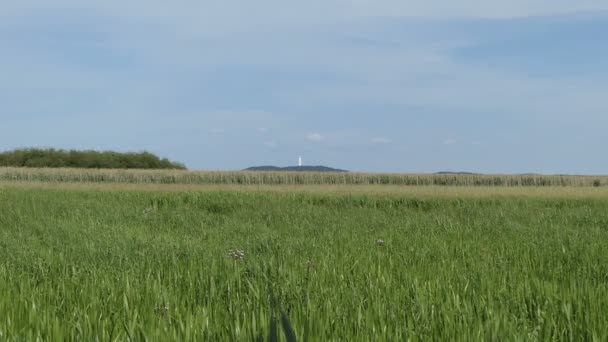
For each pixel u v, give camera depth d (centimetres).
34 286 571
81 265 739
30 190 2494
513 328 381
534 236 1181
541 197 2436
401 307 461
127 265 730
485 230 1314
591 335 380
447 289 531
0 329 381
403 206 2186
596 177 5291
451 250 916
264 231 1300
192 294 519
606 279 649
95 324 390
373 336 359
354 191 2750
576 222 1597
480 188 3192
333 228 1340
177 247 956
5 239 1063
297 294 496
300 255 834
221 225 1456
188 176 4969
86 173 4897
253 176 5059
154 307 449
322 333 345
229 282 567
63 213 1639
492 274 632
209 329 367
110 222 1499
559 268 709
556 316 433
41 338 362
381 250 926
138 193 2412
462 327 382
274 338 252
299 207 1984
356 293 511
